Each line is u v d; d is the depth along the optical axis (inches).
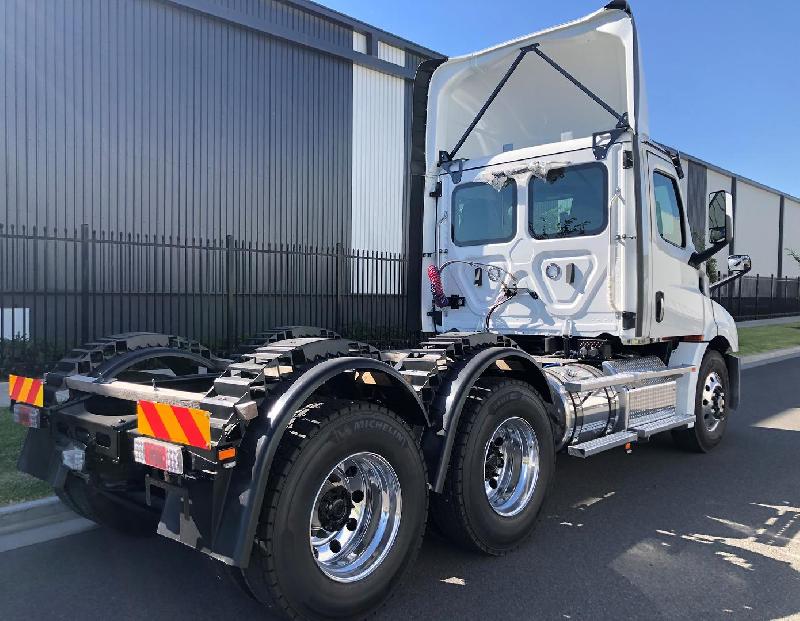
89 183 476.7
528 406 170.1
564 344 224.4
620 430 217.6
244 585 122.2
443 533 160.1
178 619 132.0
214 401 119.8
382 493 135.7
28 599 139.8
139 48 501.7
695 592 145.0
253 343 200.4
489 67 244.7
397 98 688.4
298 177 605.3
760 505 206.1
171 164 520.1
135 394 142.2
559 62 235.8
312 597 119.3
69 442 151.9
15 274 404.8
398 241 690.8
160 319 505.0
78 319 463.8
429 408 152.2
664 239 232.7
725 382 282.7
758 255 1455.5
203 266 534.3
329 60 627.2
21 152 447.5
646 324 213.5
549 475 177.0
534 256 223.3
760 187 1439.5
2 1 439.8
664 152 233.6
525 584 148.7
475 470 154.5
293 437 119.9
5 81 441.7
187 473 119.0
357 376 143.3
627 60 207.8
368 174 663.8
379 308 597.9
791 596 143.1
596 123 244.1
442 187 249.8
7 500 185.0
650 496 214.8
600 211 210.5
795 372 569.0
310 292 580.4
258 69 574.6
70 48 468.1
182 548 168.7
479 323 236.5
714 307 275.1
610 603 139.7
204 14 534.9
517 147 266.1
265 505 114.7
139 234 461.1
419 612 135.6
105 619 131.6
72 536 175.5
